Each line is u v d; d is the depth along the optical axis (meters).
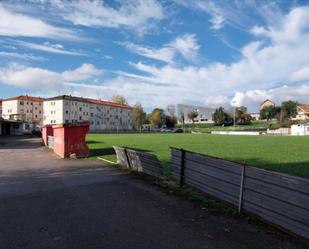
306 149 24.55
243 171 6.78
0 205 7.98
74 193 9.23
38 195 9.05
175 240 5.43
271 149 24.78
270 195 5.98
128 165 14.41
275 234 5.59
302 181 5.28
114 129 125.75
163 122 140.38
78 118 116.44
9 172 13.74
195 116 154.38
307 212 5.17
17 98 126.19
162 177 10.85
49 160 18.64
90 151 24.06
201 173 8.70
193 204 7.71
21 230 6.07
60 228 6.16
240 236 5.54
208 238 5.48
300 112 140.50
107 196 8.76
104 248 5.14
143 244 5.28
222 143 35.03
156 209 7.35
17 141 44.00
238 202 6.95
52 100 113.31
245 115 142.62
